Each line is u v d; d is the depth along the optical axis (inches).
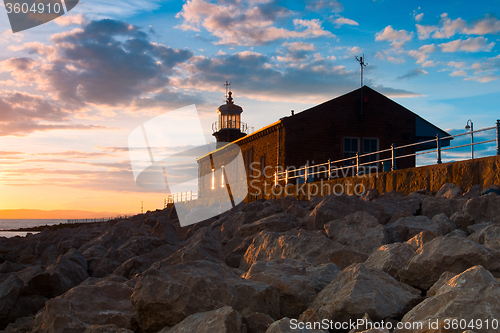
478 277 116.3
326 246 207.2
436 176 400.8
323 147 858.1
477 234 206.2
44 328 157.9
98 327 136.5
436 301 116.3
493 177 339.3
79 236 463.2
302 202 481.7
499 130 350.3
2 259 472.1
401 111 896.9
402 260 174.7
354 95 883.4
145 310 146.8
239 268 241.1
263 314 129.1
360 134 875.4
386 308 127.7
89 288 177.8
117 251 310.7
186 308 141.6
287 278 157.4
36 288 227.6
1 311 210.1
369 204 317.1
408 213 289.7
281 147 858.1
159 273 154.4
